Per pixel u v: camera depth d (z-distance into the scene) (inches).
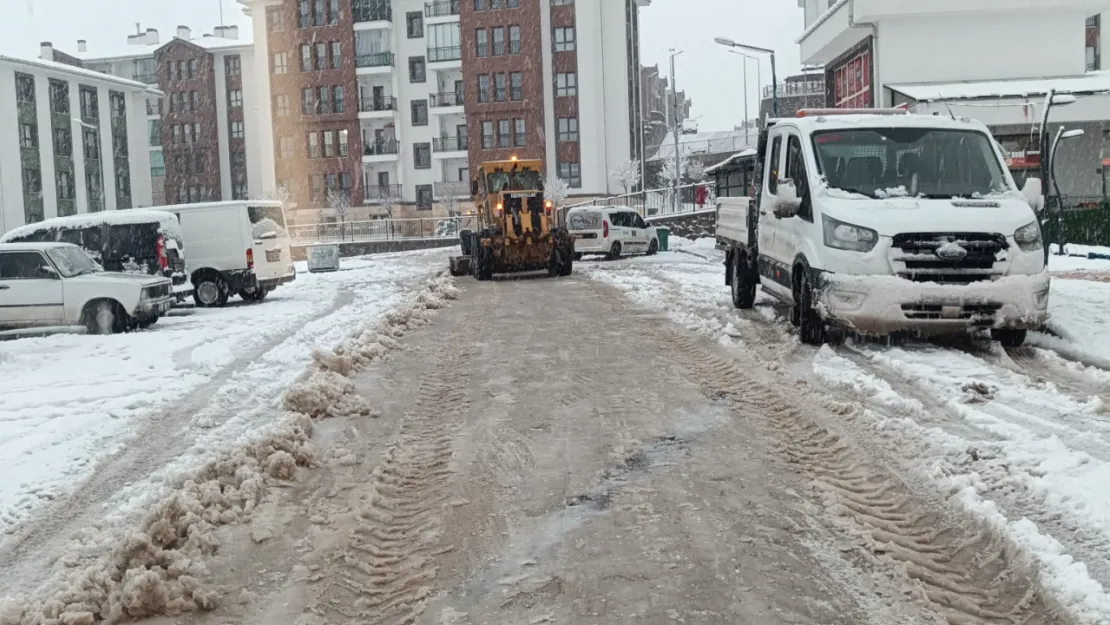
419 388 375.6
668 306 615.5
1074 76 1257.4
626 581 179.0
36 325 628.7
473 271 1040.2
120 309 628.7
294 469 259.1
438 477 253.0
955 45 1266.0
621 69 2738.7
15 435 327.9
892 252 392.8
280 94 2960.1
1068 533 193.0
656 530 204.5
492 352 457.1
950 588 174.2
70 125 2554.1
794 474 241.4
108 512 241.1
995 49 1263.5
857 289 394.3
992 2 1230.3
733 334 472.7
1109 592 167.0
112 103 2755.9
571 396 343.0
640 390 347.6
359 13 2881.4
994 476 229.1
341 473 261.0
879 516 210.1
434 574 188.4
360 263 1562.5
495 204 1038.4
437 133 2878.9
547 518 215.5
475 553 197.6
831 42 1390.3
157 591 178.1
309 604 178.7
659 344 455.5
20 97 2396.7
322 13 2901.1
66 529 230.8
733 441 272.8
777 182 490.3
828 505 216.8
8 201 2335.1
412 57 2896.2
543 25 2711.6
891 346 414.3
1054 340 420.2
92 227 774.5
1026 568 177.3
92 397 394.0
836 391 330.0
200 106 3297.2
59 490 261.4
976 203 409.7
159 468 279.6
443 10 2822.3
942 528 202.1
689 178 2669.8
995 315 388.2
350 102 2898.6
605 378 374.3
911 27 1267.2
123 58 3464.6
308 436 298.7
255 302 856.9
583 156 2721.5
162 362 487.8
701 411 310.5
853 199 420.8
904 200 417.1
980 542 194.2
